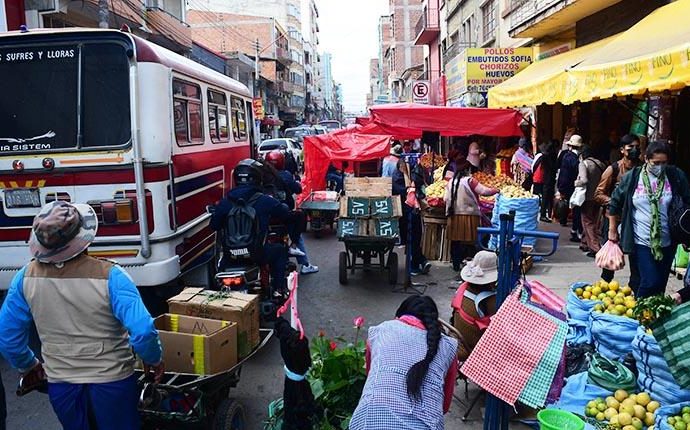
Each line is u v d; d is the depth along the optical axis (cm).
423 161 1600
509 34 1627
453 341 330
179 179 645
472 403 456
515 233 392
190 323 420
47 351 312
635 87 664
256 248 598
